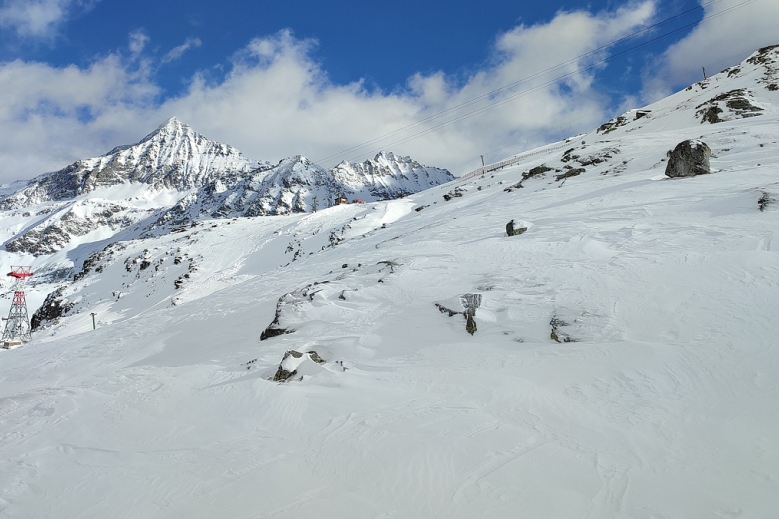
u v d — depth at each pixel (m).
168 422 10.51
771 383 7.59
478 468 6.61
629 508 5.46
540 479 6.20
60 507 7.14
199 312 27.27
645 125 73.00
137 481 7.62
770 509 5.16
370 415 8.95
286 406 10.06
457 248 22.80
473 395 9.33
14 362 29.05
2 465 8.88
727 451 6.32
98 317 73.00
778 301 9.91
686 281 12.08
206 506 6.57
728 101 61.38
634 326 10.71
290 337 15.82
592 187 34.62
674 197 23.36
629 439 6.97
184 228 111.69
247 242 86.12
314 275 27.94
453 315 13.95
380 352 13.02
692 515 5.25
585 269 14.84
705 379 8.15
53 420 11.55
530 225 23.53
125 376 16.28
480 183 66.06
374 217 72.94
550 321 12.09
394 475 6.71
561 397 8.66
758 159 30.41
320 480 6.92
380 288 17.98
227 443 8.75
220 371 14.37
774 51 87.00
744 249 13.35
